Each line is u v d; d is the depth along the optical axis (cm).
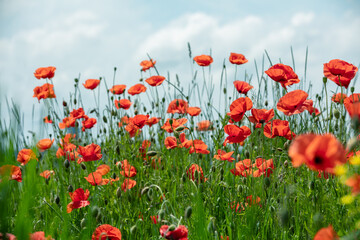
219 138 237
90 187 230
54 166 241
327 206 187
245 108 200
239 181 216
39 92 254
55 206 212
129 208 211
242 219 198
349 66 193
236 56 255
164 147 254
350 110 176
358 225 160
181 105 254
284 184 198
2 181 157
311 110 220
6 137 158
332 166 150
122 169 214
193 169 213
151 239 201
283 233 185
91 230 191
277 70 203
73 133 260
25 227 158
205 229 185
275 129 198
